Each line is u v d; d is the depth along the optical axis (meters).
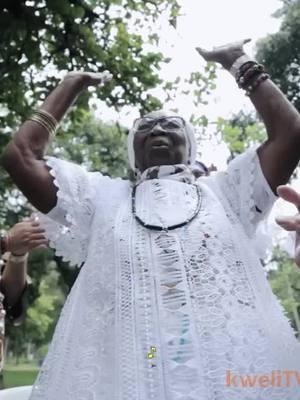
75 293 2.44
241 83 2.57
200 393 2.03
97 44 7.49
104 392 2.11
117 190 2.70
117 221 2.49
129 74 7.82
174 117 2.77
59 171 2.59
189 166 2.85
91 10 7.46
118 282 2.30
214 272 2.29
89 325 2.29
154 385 2.07
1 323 2.64
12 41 6.88
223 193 2.61
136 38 7.86
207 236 2.38
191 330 2.16
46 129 2.64
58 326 2.42
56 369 2.28
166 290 2.27
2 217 12.35
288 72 5.52
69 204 2.56
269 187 2.48
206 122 7.68
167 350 2.13
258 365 2.13
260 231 2.64
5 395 3.34
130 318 2.21
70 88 2.73
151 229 2.42
